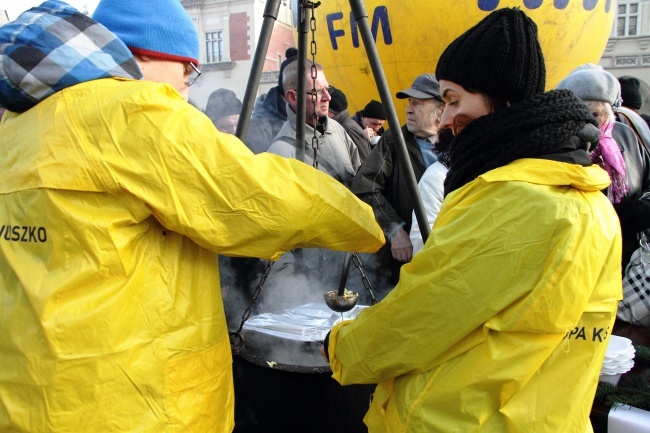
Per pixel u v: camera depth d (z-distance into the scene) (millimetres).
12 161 985
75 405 927
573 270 831
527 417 885
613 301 925
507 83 950
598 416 1443
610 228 889
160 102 943
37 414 930
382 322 994
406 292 949
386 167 2389
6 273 981
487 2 4039
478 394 901
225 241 992
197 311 1048
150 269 988
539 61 957
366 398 1504
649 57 18031
